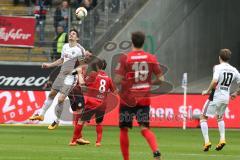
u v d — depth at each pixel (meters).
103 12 73.94
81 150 41.06
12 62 66.75
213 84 42.12
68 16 71.50
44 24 73.75
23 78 65.62
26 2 80.12
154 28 77.12
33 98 65.31
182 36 80.38
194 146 46.34
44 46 72.06
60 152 39.59
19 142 46.56
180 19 79.94
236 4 87.00
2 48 72.31
